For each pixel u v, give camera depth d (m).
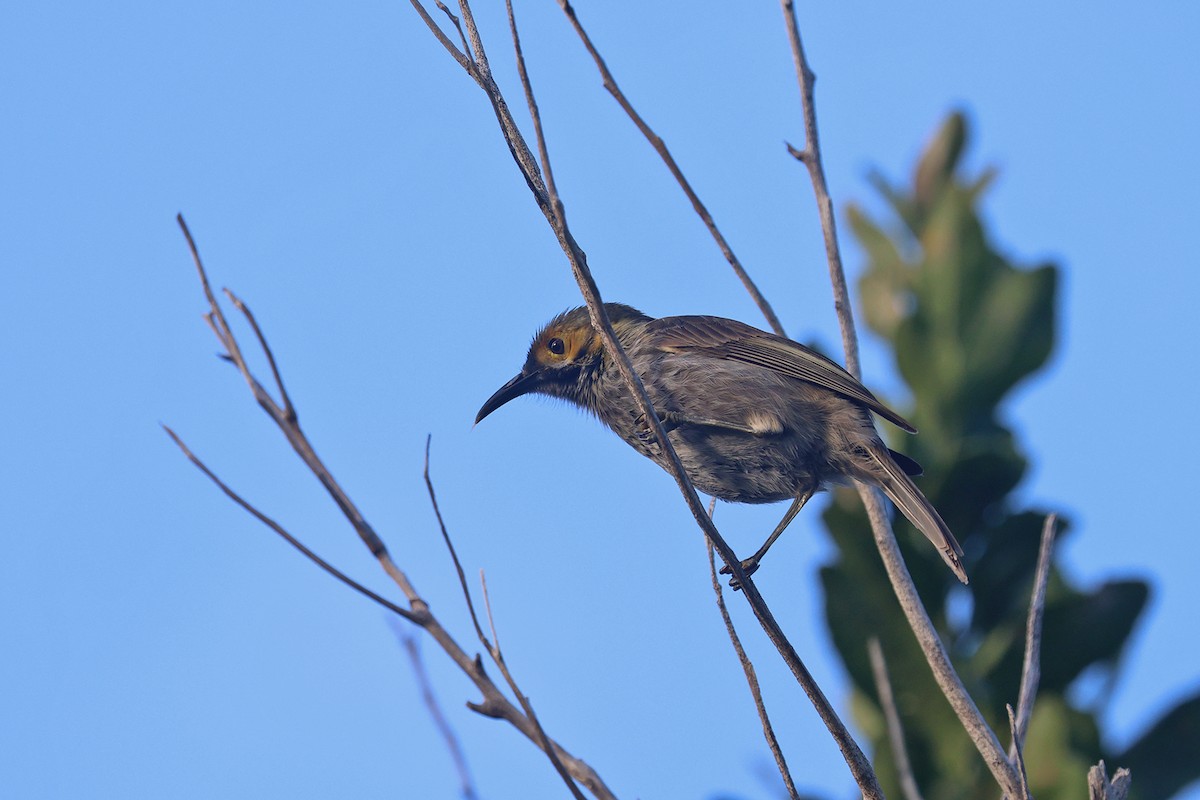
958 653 11.32
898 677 11.06
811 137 10.31
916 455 12.19
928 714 10.91
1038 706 10.54
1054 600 11.34
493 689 7.16
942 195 13.21
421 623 7.20
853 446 11.86
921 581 11.42
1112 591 11.09
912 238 13.23
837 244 10.34
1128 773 7.93
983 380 12.23
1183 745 10.61
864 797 7.73
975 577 11.41
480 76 8.16
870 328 12.99
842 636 11.20
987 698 10.99
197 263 7.55
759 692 7.43
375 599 7.07
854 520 11.38
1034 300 12.23
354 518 7.40
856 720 11.35
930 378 12.34
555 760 6.93
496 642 7.19
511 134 8.13
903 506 11.38
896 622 11.16
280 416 7.45
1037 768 10.27
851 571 11.31
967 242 12.47
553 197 7.66
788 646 7.96
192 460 7.06
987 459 11.52
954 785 10.74
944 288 12.43
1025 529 11.34
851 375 10.27
